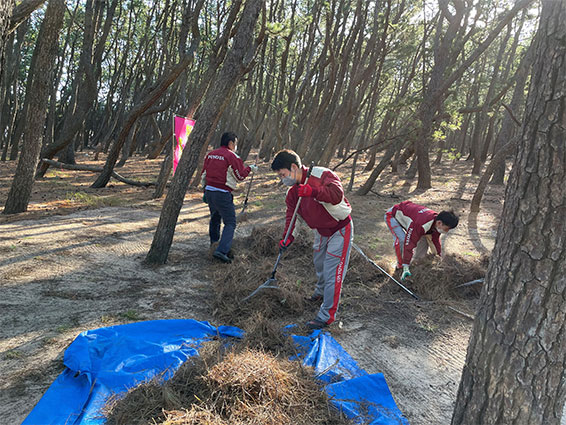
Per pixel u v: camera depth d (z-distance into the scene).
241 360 2.45
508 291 1.57
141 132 28.92
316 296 4.00
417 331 3.61
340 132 11.59
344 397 2.49
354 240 6.54
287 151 3.54
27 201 7.59
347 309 3.99
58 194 9.97
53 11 6.83
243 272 4.50
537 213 1.47
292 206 3.79
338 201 3.29
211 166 5.13
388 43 13.41
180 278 4.62
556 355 1.51
